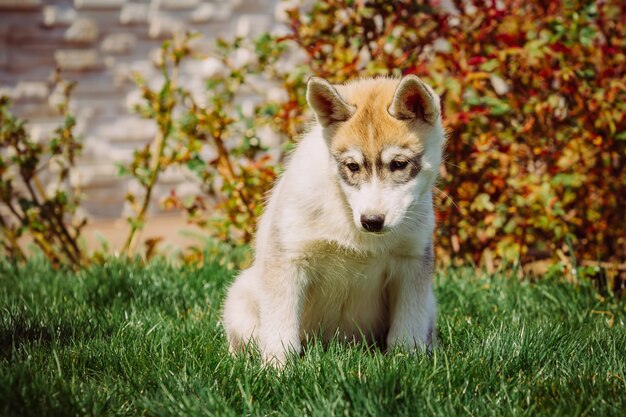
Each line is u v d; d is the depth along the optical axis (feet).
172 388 14.14
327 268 17.07
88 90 38.22
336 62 24.17
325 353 16.03
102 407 13.34
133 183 38.24
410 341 16.84
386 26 25.09
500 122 25.13
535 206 23.89
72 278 23.59
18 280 24.07
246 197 25.25
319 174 16.48
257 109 25.79
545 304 20.95
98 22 38.22
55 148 26.81
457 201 24.67
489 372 14.75
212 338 17.40
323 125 16.71
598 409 13.12
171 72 38.75
